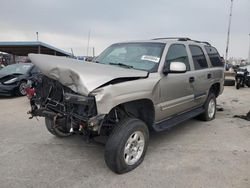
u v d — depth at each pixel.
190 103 5.48
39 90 4.34
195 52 5.83
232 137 5.48
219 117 7.24
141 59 4.65
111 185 3.49
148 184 3.52
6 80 10.29
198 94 5.77
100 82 3.37
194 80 5.43
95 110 3.38
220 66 6.98
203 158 4.36
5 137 5.32
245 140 5.30
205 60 6.20
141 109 4.31
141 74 4.00
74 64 3.86
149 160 4.27
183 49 5.32
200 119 6.70
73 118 3.69
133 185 3.49
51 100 4.08
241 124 6.52
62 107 3.91
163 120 4.73
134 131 3.79
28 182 3.54
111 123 3.88
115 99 3.47
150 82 4.07
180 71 4.36
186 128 6.09
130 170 3.88
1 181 3.56
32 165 4.05
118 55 5.02
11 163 4.11
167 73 4.47
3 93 10.10
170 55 4.77
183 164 4.13
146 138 4.07
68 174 3.79
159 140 5.25
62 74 3.60
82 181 3.59
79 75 3.36
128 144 3.79
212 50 6.79
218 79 6.72
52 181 3.58
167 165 4.09
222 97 11.28
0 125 6.20
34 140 5.15
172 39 5.36
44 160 4.24
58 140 5.16
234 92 13.10
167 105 4.59
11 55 29.17
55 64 3.76
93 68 3.72
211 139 5.34
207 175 3.77
